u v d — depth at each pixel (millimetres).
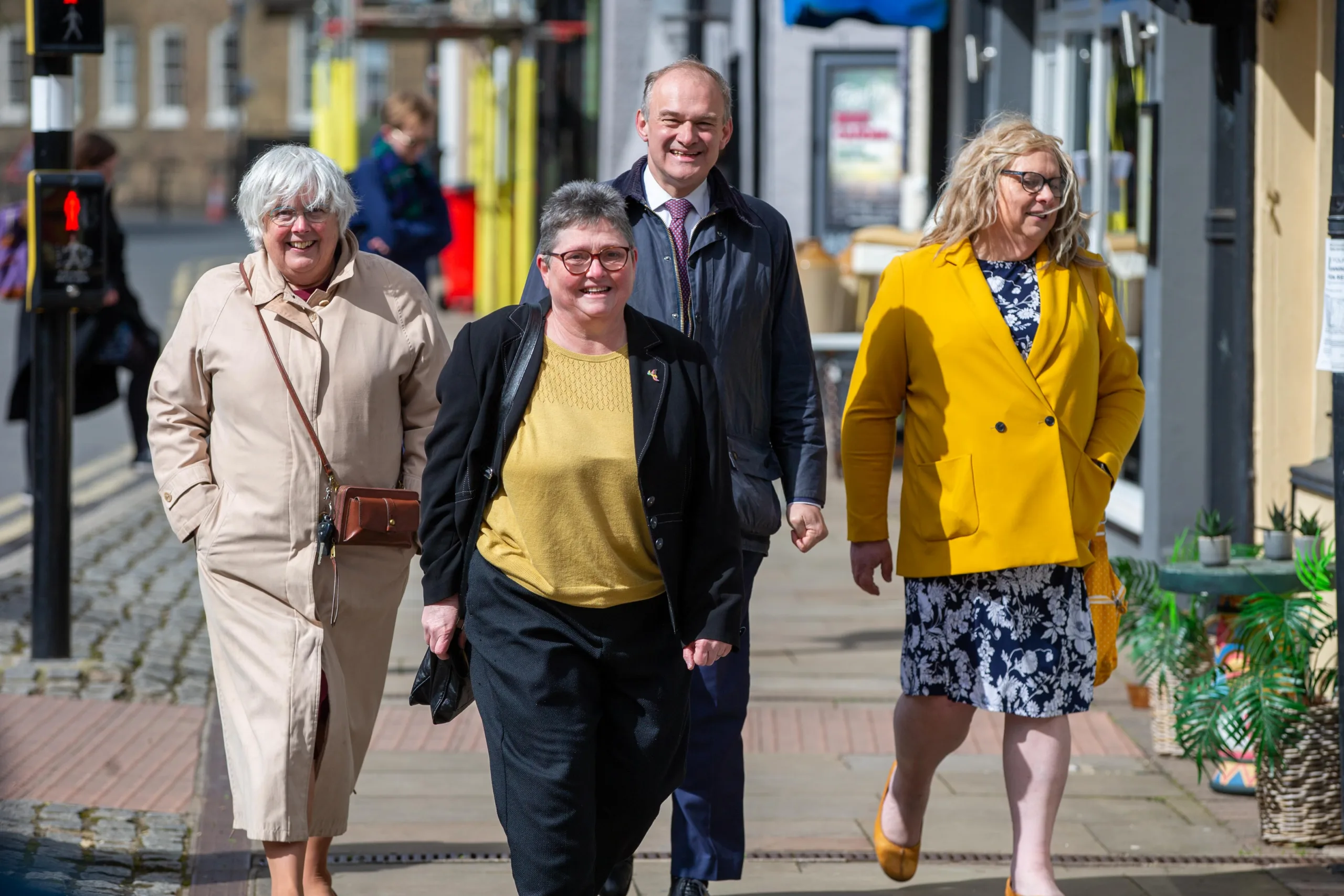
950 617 14648
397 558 14781
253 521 14203
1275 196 23031
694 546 13023
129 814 18188
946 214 14875
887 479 15320
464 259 80000
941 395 14609
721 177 15047
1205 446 25719
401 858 17234
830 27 35812
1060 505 14312
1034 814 14516
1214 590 18547
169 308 80938
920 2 35219
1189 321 26109
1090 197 33438
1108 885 16375
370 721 14938
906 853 15922
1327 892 16156
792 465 15375
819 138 52406
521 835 12820
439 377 13203
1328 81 22469
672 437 12820
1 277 35312
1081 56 34500
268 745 13867
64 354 23531
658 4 45844
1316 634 17938
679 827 14875
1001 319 14484
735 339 14875
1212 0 23203
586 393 12891
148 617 27422
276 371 14273
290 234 14203
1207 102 25891
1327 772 17500
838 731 22250
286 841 13828
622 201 13008
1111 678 24688
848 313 42438
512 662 12836
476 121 80562
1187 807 19062
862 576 15461
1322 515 21172
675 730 13141
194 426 14695
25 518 36500
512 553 12898
